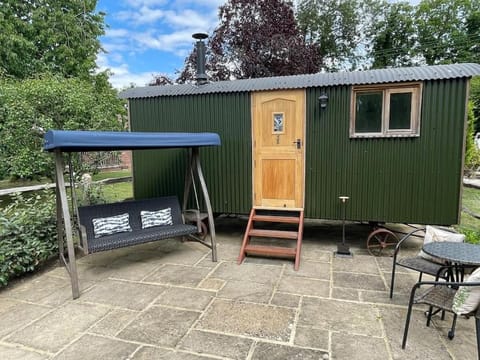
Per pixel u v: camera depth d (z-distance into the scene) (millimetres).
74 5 14398
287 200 4672
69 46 13891
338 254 4277
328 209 4477
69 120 6660
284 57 12250
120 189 9352
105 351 2244
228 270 3785
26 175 6629
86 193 5914
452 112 3846
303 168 4527
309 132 4441
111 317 2715
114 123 7637
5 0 12539
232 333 2453
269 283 3389
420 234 5082
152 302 2984
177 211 4672
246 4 12711
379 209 4262
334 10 18359
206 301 2990
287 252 4008
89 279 3553
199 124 4941
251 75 12336
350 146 4285
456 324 2533
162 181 5348
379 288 3230
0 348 2293
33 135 6465
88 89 8180
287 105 4504
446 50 19859
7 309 2877
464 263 2143
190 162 4543
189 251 4531
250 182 4816
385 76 4066
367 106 4184
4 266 3271
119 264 4020
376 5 19438
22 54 12383
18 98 6414
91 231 3881
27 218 4074
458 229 4844
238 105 4727
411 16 19844
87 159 6508
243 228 5809
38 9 13242
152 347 2285
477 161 11227
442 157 3949
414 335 2393
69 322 2643
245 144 4770
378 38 19766
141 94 5180
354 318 2652
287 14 13039
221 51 12820
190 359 2148
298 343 2314
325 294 3107
